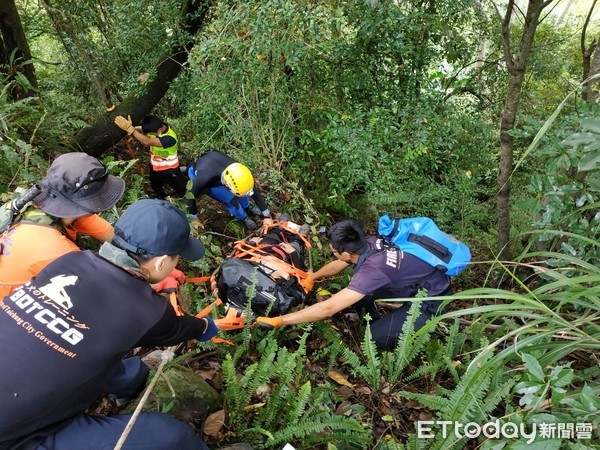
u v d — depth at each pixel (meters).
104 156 5.48
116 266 1.56
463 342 3.14
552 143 3.16
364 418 2.70
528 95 6.95
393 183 4.33
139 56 5.18
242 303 2.83
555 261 3.08
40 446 1.46
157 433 1.65
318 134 4.39
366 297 3.29
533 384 1.82
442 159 5.28
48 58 7.56
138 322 1.50
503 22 3.34
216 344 2.67
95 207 1.93
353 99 4.90
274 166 4.67
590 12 3.88
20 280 1.86
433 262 3.06
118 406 2.26
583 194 3.01
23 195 1.86
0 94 3.61
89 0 5.38
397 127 4.64
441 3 4.66
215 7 4.25
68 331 1.42
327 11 4.10
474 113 6.18
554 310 2.18
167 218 1.60
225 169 3.67
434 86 5.02
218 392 2.53
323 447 2.42
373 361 2.77
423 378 3.04
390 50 4.45
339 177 4.36
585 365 2.89
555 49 6.95
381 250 3.09
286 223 3.56
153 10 4.65
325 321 3.13
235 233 4.25
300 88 4.63
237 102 4.45
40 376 1.37
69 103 5.84
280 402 2.35
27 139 3.87
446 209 4.90
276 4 3.52
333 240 3.03
